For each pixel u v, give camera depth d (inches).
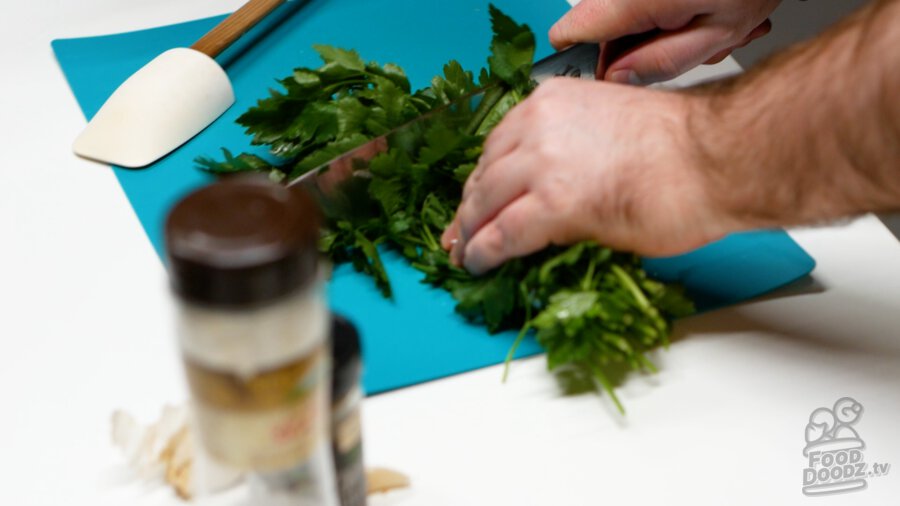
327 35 51.9
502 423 33.4
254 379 18.9
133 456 31.3
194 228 17.5
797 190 31.8
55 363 35.2
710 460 32.4
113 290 38.1
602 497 31.2
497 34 43.1
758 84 33.1
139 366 35.2
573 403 34.1
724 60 52.0
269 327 18.0
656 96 35.9
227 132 45.8
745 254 39.7
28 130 45.3
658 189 33.5
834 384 35.0
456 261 37.5
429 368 35.1
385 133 41.4
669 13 44.6
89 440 32.7
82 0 53.5
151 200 42.1
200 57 46.3
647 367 35.3
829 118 30.0
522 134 35.3
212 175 42.6
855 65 29.6
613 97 35.7
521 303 36.1
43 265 38.9
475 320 37.2
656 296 35.2
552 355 33.4
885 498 31.4
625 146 34.1
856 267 39.9
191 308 17.8
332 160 39.0
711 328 37.1
